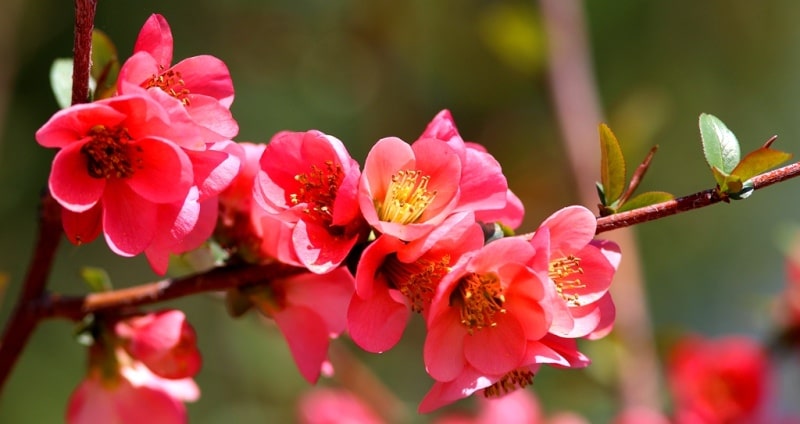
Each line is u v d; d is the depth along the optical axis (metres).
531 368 0.75
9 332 0.80
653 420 0.99
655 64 1.41
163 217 0.74
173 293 0.79
